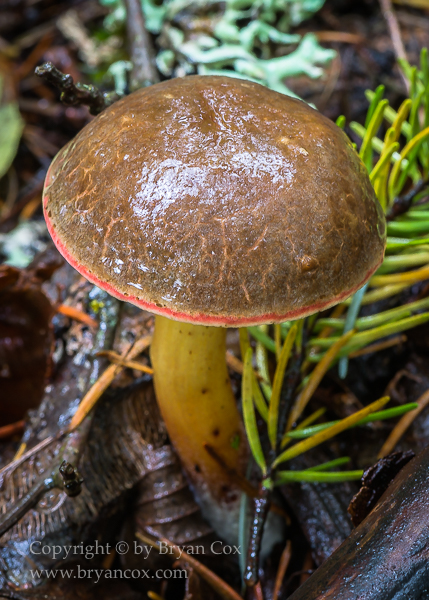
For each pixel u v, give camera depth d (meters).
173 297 0.15
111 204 0.15
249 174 0.15
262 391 0.19
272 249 0.15
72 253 0.15
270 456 0.17
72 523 0.17
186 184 0.15
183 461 0.18
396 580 0.14
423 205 0.20
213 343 0.17
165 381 0.17
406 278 0.19
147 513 0.18
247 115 0.15
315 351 0.20
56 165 0.16
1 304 0.20
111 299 0.19
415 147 0.18
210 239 0.15
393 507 0.15
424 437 0.19
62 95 0.17
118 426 0.19
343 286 0.15
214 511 0.18
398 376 0.20
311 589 0.14
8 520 0.17
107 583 0.18
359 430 0.20
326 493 0.18
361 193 0.15
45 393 0.20
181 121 0.15
